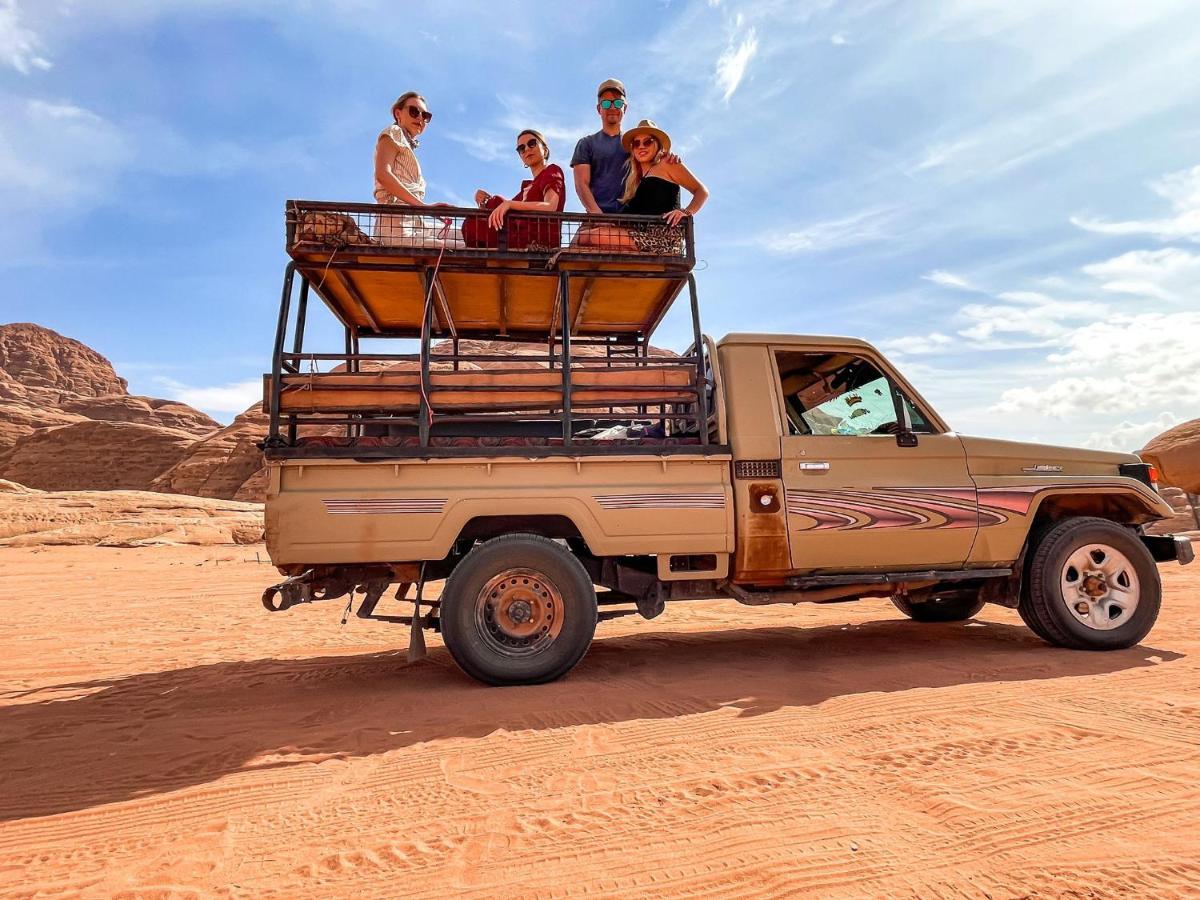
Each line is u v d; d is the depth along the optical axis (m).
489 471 4.68
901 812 2.51
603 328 6.75
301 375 4.61
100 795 2.91
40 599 11.14
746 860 2.21
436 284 5.43
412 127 5.71
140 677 5.25
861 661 5.05
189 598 11.12
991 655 5.07
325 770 3.13
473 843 2.38
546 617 4.62
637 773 2.96
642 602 4.97
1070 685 4.12
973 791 2.65
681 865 2.20
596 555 4.72
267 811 2.72
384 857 2.31
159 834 2.54
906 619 7.12
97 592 12.19
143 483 118.00
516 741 3.41
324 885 2.14
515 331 6.81
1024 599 5.30
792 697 4.05
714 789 2.76
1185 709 3.59
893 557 5.06
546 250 4.91
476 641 4.50
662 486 4.84
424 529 4.54
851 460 5.09
